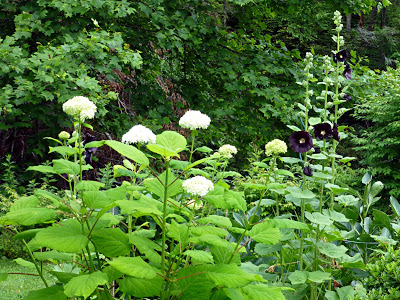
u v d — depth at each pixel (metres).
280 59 8.91
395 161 13.47
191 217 1.92
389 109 13.01
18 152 10.01
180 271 1.76
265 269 2.87
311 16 9.34
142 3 7.82
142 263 1.56
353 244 3.66
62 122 6.93
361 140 13.84
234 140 10.59
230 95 9.49
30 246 1.81
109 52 7.33
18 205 1.74
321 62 9.02
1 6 7.40
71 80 6.09
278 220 1.94
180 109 11.76
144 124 8.02
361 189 11.77
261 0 8.97
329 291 2.75
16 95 5.96
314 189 6.10
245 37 9.34
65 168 1.85
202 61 9.74
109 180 6.95
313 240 2.93
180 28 7.96
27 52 6.33
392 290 2.42
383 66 22.27
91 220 1.90
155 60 9.64
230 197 1.94
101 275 1.51
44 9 7.03
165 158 1.68
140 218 3.19
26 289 5.72
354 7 8.19
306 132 2.95
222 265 1.64
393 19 24.34
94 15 7.57
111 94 6.55
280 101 8.18
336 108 3.29
